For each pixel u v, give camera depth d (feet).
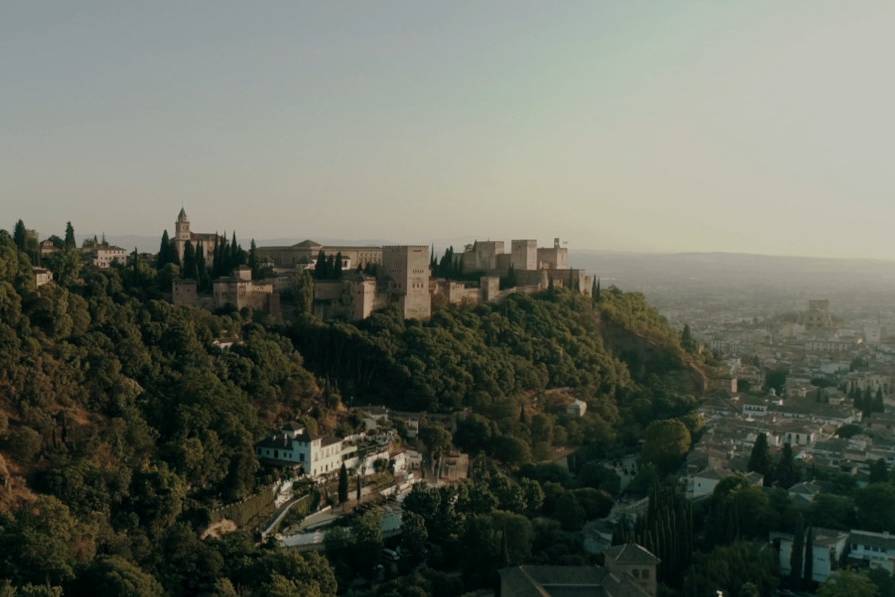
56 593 611.06
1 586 607.78
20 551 648.79
